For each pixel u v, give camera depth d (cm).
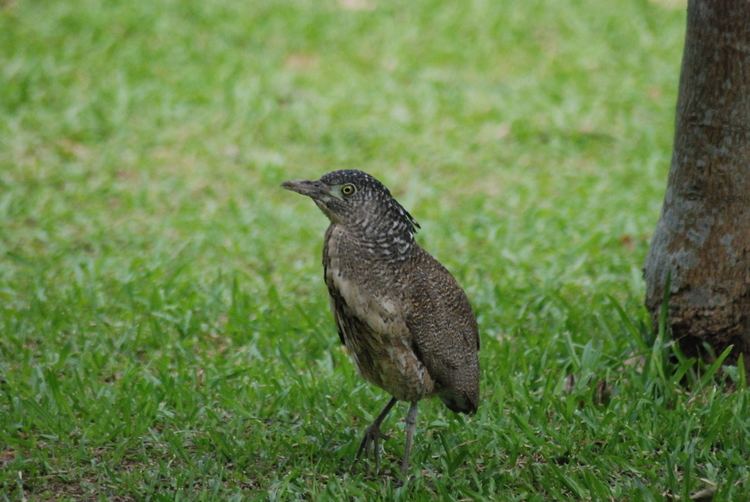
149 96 1950
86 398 1002
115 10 2283
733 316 1002
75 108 1877
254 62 2123
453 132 1872
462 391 902
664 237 1026
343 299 862
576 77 2109
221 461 905
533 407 977
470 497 845
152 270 1330
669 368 1032
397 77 2105
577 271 1352
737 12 942
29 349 1109
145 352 1147
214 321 1210
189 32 2230
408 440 885
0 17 2228
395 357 867
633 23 2364
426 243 1470
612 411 968
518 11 2402
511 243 1452
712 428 914
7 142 1770
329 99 1989
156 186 1658
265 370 1080
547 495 854
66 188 1634
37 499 848
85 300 1238
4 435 927
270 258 1425
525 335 1156
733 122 964
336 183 858
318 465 898
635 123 1905
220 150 1797
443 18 2358
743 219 985
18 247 1424
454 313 895
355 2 2450
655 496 820
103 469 889
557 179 1697
